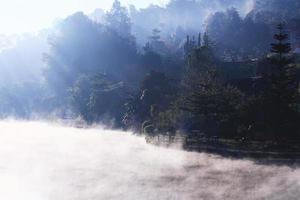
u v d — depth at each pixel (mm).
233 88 73125
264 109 59000
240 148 56781
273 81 58719
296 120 57500
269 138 56844
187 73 98312
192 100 65938
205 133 65500
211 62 104062
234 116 63094
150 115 89812
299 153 51719
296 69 82938
